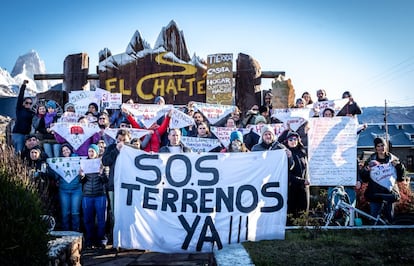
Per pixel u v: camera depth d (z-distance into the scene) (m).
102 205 7.60
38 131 10.31
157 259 6.60
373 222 7.70
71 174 7.79
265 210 6.27
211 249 6.19
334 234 6.38
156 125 9.64
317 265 4.74
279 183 6.34
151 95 12.70
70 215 7.81
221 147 9.20
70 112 10.38
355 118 8.58
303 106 10.37
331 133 8.60
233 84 12.63
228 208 6.30
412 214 7.47
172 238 6.25
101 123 9.45
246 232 6.21
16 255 3.93
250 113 11.07
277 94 11.30
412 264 4.78
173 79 12.69
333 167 8.52
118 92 12.76
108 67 12.86
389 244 5.68
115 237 6.34
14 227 3.98
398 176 7.72
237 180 6.39
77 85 12.89
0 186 4.16
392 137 49.44
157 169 6.50
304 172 7.55
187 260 6.52
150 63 12.77
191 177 6.43
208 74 12.48
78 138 9.12
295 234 6.48
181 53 12.73
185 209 6.33
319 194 9.01
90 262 6.43
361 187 8.85
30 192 4.67
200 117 10.38
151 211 6.37
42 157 8.18
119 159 6.57
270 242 6.01
